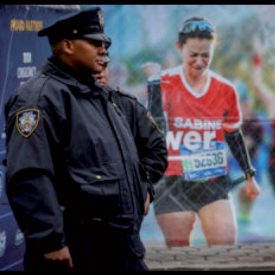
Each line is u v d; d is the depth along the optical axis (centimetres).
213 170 1650
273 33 1631
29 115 800
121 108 938
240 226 1653
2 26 1171
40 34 855
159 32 1639
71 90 828
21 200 787
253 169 1650
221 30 1636
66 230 827
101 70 858
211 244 1645
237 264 1554
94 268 830
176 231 1648
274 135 1642
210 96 1644
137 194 864
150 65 1645
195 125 1647
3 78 1175
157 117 1648
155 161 950
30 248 802
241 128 1648
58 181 819
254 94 1642
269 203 1650
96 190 816
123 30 1638
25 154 791
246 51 1638
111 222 829
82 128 817
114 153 838
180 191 1648
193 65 1642
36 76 838
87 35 839
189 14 1633
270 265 1541
